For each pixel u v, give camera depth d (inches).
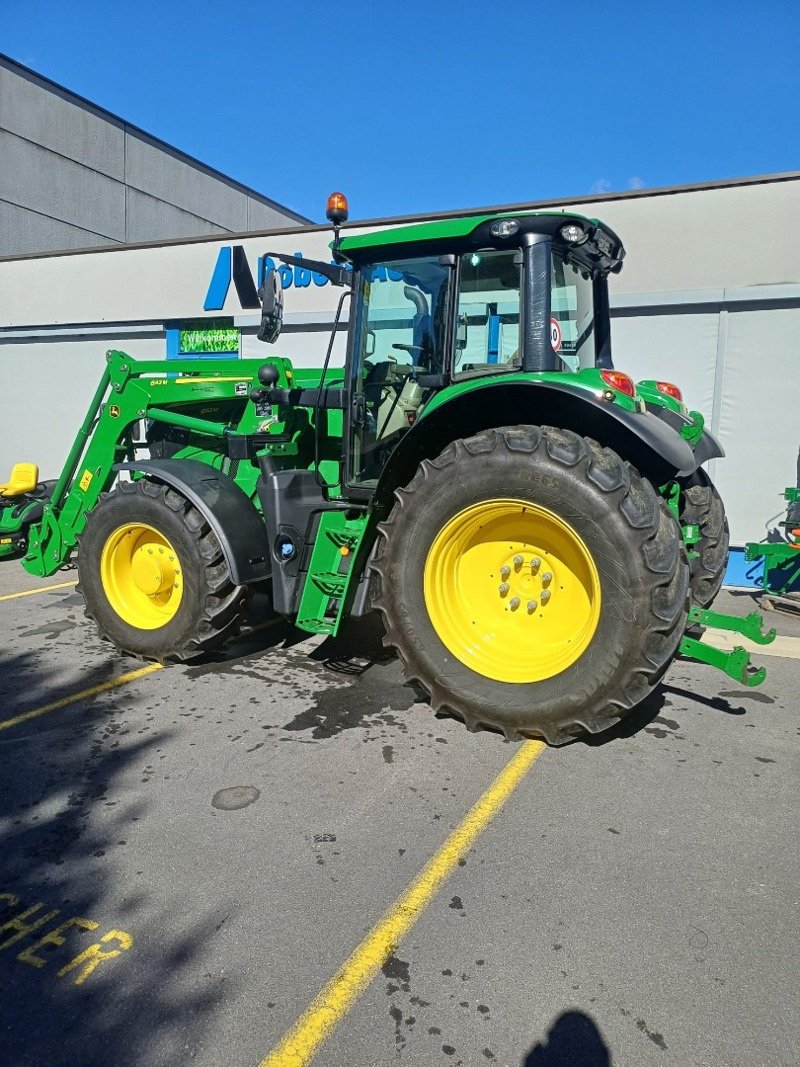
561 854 101.5
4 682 163.3
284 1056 70.0
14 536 285.9
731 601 253.0
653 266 278.5
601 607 122.4
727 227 266.7
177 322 399.2
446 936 85.7
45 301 429.7
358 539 149.4
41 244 553.9
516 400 137.7
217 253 381.7
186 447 211.3
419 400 156.5
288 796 116.1
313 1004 76.0
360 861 99.7
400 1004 76.1
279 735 137.5
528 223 135.2
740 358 270.2
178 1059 69.6
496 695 132.7
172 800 115.0
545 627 136.8
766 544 240.5
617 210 282.0
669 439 130.7
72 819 109.9
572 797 116.5
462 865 98.9
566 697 125.8
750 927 87.4
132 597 179.5
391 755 129.7
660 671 121.6
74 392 433.4
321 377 172.1
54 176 561.3
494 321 144.3
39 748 132.3
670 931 86.7
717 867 99.0
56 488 205.2
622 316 285.3
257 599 233.3
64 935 85.8
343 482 162.2
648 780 122.3
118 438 196.7
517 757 129.3
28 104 537.6
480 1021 74.0
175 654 169.5
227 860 99.8
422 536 137.6
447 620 139.6
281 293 155.0
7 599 236.7
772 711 151.9
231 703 152.3
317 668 173.2
